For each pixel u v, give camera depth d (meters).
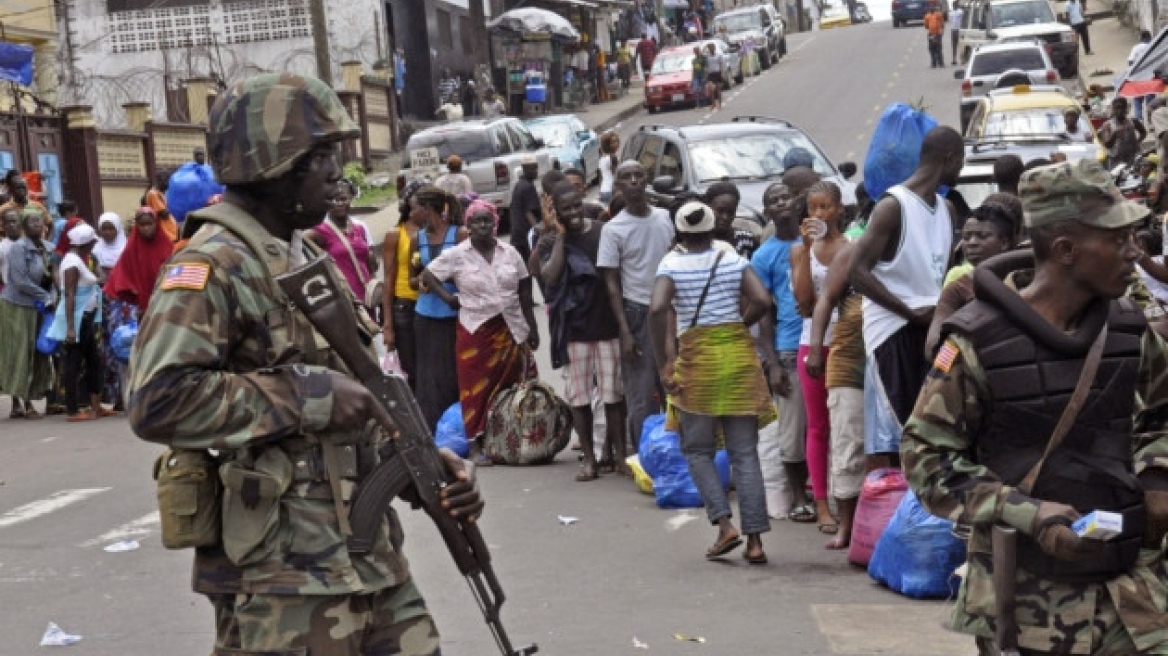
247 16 54.81
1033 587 5.11
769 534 11.32
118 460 15.73
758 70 71.19
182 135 40.50
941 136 9.78
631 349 13.17
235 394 4.91
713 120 56.75
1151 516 5.15
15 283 19.06
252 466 4.96
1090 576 5.07
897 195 9.77
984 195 17.69
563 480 13.76
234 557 4.96
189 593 10.20
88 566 11.11
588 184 42.19
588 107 66.31
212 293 4.98
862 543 10.10
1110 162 29.17
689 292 10.42
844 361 10.41
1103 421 5.12
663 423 12.75
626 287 13.26
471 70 63.25
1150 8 57.19
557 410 14.59
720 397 10.33
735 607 9.38
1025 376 5.11
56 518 12.93
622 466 13.84
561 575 10.32
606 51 78.19
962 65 60.53
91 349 18.92
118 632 9.30
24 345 19.16
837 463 10.55
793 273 11.04
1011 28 53.91
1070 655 5.08
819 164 22.33
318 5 49.69
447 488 5.25
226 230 5.09
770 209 11.74
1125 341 5.14
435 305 15.07
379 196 44.41
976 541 5.27
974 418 5.20
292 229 5.25
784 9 134.88
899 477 10.09
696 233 10.50
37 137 34.53
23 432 18.14
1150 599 5.09
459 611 9.48
